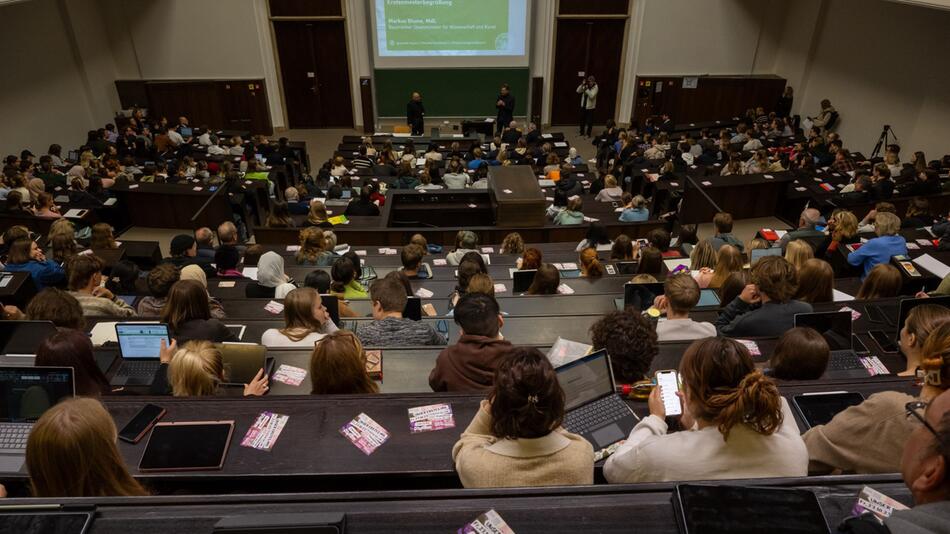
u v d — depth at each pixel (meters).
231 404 2.54
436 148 13.73
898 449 1.91
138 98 16.20
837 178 11.57
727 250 5.16
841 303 4.18
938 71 11.78
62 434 1.61
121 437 2.38
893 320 4.02
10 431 2.43
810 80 15.88
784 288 3.74
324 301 4.21
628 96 17.23
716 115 17.12
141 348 3.54
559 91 17.33
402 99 16.98
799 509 1.11
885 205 7.29
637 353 2.58
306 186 11.33
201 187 10.78
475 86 16.88
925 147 12.26
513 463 1.74
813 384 2.64
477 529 1.16
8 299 5.52
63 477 1.64
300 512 1.18
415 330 3.73
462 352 2.90
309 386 3.14
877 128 13.59
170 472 2.24
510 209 9.51
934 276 5.65
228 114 16.70
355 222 9.48
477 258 5.40
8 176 10.22
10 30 12.19
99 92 15.41
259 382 3.06
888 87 13.14
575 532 1.15
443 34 16.14
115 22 15.59
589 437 2.34
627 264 6.39
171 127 14.84
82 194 10.02
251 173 11.55
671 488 1.23
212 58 16.16
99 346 3.72
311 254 7.06
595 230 7.77
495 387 1.72
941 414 1.01
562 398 1.73
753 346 3.51
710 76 16.83
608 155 14.65
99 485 1.69
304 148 14.27
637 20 16.22
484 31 16.17
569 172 11.51
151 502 1.22
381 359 3.36
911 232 7.12
